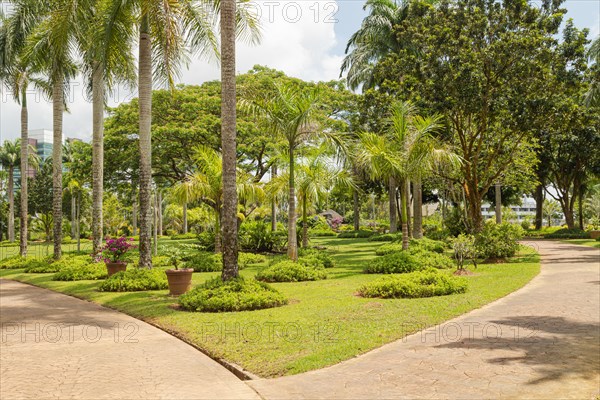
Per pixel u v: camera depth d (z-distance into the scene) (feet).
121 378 18.37
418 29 69.67
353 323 25.86
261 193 68.59
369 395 15.69
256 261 70.74
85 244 161.27
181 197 65.26
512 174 83.56
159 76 49.75
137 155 91.86
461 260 49.29
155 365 20.16
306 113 47.85
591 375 17.35
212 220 128.88
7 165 201.57
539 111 64.54
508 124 67.26
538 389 15.98
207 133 84.64
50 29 55.47
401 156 54.75
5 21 73.00
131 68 61.57
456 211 97.76
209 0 44.52
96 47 51.26
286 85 49.01
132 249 80.18
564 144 125.80
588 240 115.44
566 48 63.10
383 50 99.96
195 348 23.00
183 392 16.66
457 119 67.92
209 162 64.03
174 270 38.83
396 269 50.80
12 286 50.34
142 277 43.88
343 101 98.84
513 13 65.26
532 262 60.75
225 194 33.83
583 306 30.78
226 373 18.95
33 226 221.46
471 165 72.64
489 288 38.40
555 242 111.86
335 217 268.82
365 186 156.46
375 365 18.93
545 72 62.34
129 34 51.90
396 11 96.37
